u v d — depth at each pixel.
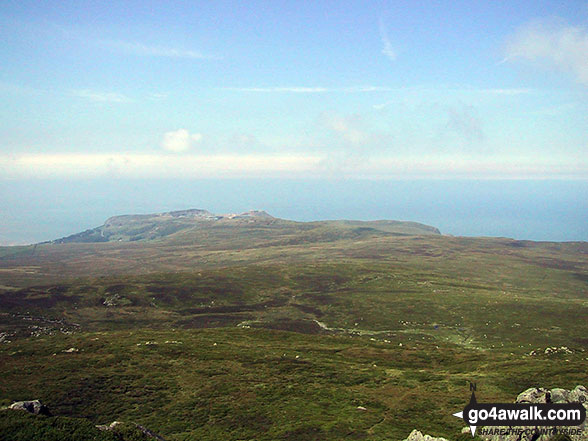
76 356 90.62
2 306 184.38
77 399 67.94
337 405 67.19
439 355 102.81
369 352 105.75
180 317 182.50
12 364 84.31
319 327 166.25
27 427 38.94
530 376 77.19
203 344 105.94
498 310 179.12
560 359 94.19
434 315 176.50
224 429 58.81
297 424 59.62
